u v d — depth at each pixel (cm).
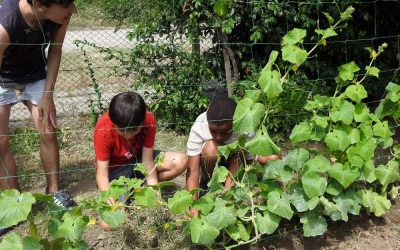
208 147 270
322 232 250
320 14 392
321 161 242
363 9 403
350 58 420
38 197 205
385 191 283
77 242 215
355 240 266
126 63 407
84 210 282
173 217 269
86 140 393
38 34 268
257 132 223
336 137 244
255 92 224
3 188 293
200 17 376
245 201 246
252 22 379
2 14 253
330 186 249
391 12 415
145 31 385
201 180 301
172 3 378
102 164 271
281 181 244
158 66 396
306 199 244
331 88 392
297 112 293
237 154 265
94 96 461
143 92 440
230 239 250
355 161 246
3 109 280
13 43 259
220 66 400
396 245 262
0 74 273
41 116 286
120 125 252
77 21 552
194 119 401
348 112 243
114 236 261
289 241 263
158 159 246
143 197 213
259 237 238
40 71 288
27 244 204
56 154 296
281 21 395
